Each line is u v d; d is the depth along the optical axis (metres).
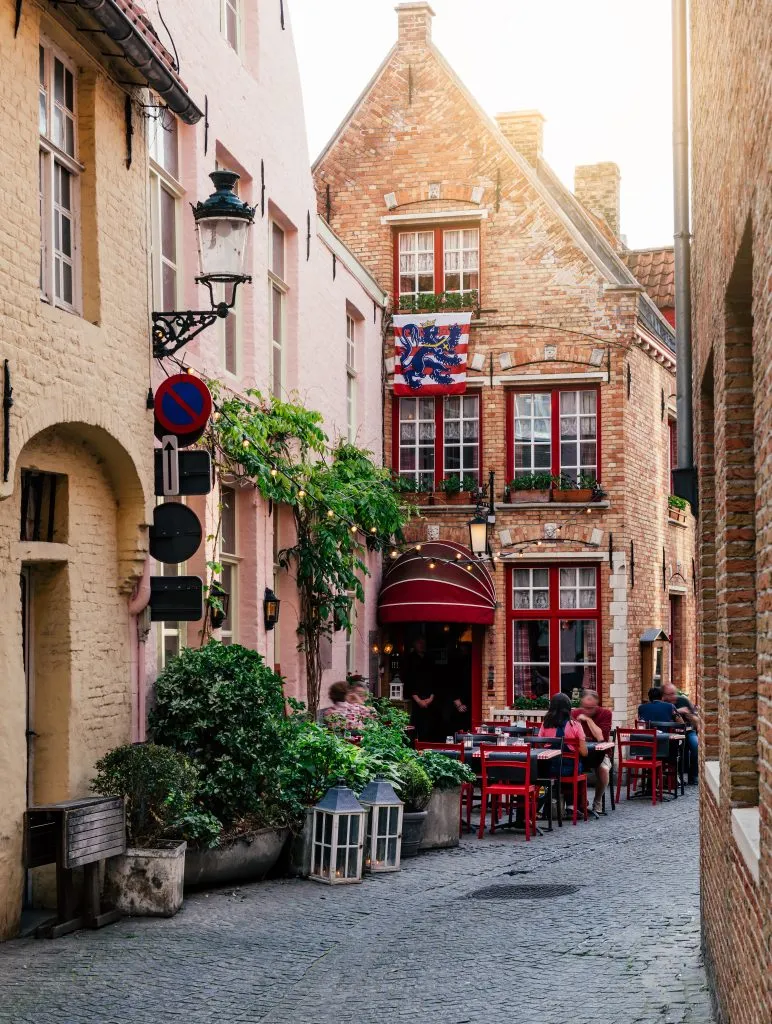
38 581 9.53
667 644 24.00
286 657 16.02
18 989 7.40
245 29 14.75
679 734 18.84
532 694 21.59
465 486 21.70
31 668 9.48
